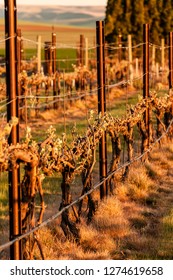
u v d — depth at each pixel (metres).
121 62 66.19
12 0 12.38
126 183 20.97
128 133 22.73
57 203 18.44
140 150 26.67
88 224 16.55
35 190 13.32
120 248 14.86
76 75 52.62
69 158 14.97
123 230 15.88
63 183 15.21
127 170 21.47
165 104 29.92
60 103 47.69
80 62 60.38
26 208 13.02
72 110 47.09
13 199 12.34
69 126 36.75
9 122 11.84
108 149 28.69
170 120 31.69
